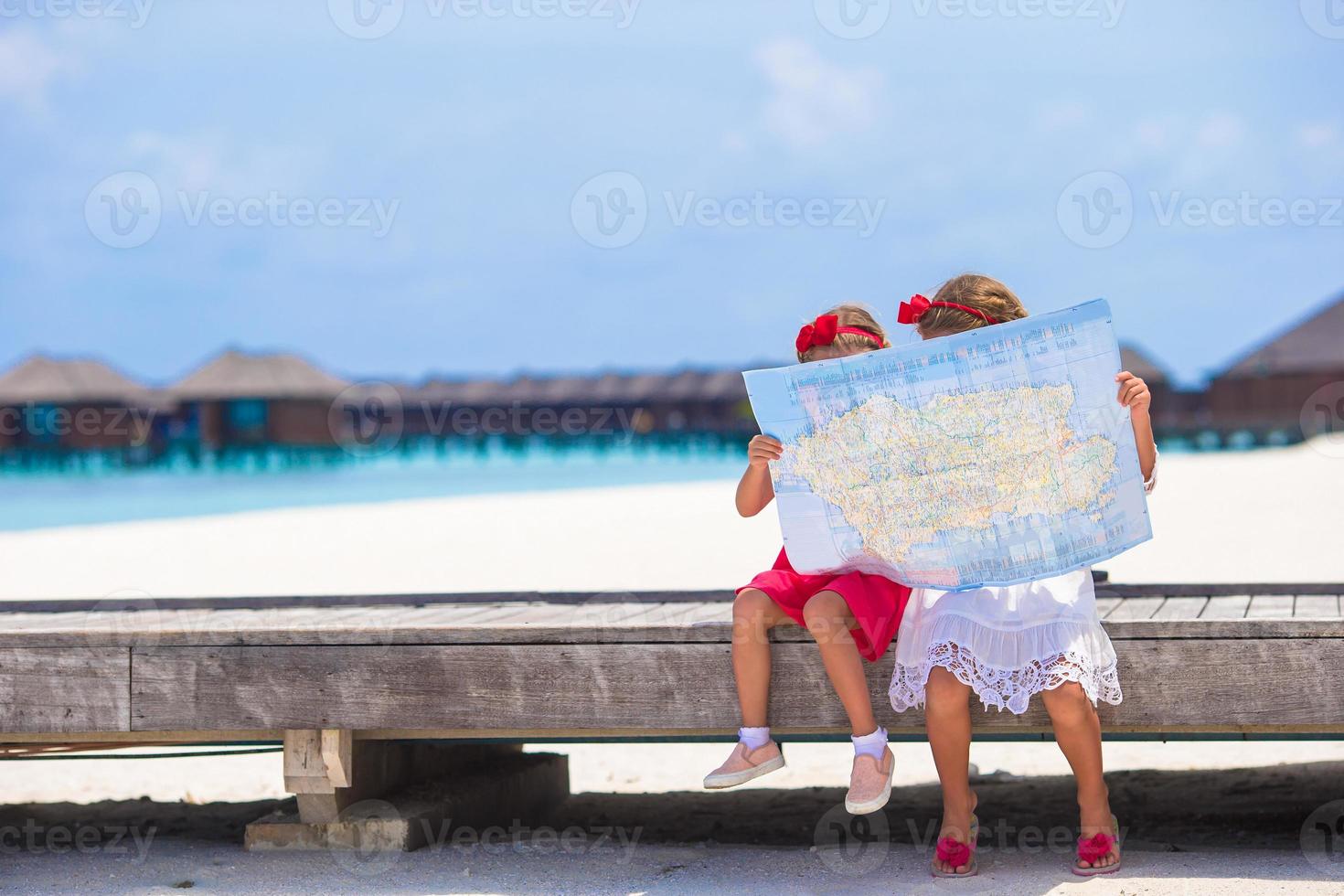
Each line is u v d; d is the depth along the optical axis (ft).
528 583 30.50
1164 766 15.12
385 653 10.34
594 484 128.06
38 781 15.42
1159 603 13.01
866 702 9.77
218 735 10.77
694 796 14.39
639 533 44.68
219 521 57.93
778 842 11.91
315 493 116.06
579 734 10.69
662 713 10.12
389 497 103.60
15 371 172.35
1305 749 15.90
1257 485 58.03
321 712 10.36
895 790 14.39
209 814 13.26
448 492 111.14
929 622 9.73
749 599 10.01
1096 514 9.68
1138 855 10.16
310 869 10.21
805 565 9.99
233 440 185.47
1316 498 48.80
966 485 9.76
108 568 37.42
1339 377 171.01
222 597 14.93
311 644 10.39
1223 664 9.58
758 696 9.94
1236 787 13.73
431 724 10.30
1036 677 9.31
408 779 12.14
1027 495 9.71
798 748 17.30
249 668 10.43
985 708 9.93
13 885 9.84
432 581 31.99
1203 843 11.06
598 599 14.82
